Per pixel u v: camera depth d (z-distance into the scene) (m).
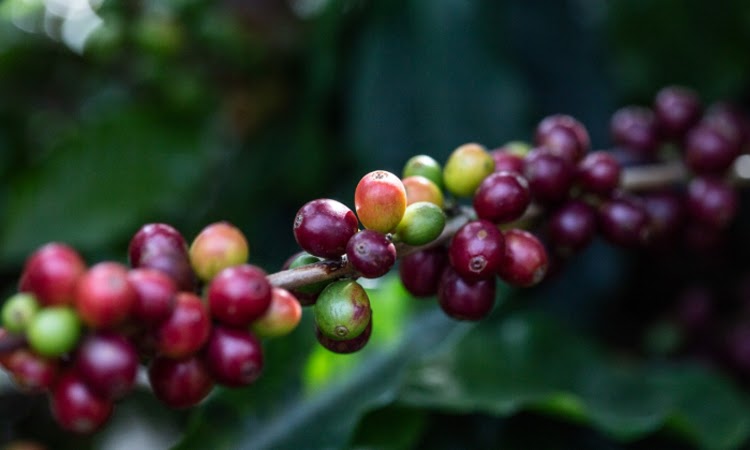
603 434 0.53
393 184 0.37
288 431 0.49
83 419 0.34
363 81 0.68
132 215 0.67
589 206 0.43
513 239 0.39
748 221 0.68
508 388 0.51
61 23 0.69
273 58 0.71
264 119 0.73
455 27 0.67
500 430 0.53
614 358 0.63
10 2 0.68
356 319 0.37
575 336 0.56
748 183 0.49
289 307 0.37
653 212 0.48
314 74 0.68
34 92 0.71
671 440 0.53
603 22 0.73
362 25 0.70
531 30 0.70
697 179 0.48
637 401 0.54
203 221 0.72
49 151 0.68
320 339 0.38
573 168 0.43
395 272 0.56
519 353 0.54
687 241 0.50
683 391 0.54
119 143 0.69
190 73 0.68
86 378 0.34
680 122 0.51
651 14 0.74
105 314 0.33
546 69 0.69
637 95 0.76
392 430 0.50
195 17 0.66
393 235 0.38
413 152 0.66
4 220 0.67
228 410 0.50
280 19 0.71
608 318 0.69
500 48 0.67
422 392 0.50
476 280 0.38
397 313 0.55
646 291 0.71
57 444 0.63
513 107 0.65
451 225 0.40
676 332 0.65
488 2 0.68
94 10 0.68
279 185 0.72
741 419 0.52
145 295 0.34
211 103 0.70
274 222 0.72
